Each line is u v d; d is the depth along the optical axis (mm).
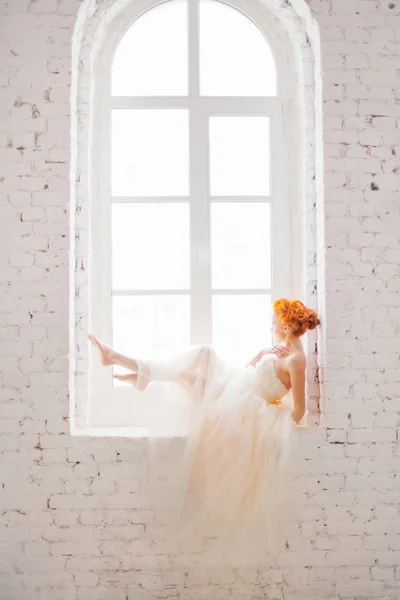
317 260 2990
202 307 3135
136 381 2791
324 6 2906
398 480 2797
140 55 3221
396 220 2871
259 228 3191
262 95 3221
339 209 2857
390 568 2781
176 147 3191
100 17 3076
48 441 2750
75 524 2738
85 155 3043
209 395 2727
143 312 3143
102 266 3117
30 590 2723
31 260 2793
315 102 3025
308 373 2951
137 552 2742
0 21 2838
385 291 2852
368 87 2893
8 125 2812
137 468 2752
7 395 2756
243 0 3195
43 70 2832
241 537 2664
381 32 2908
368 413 2809
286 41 3201
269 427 2660
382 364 2828
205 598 2744
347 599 2766
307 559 2760
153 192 3178
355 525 2777
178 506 2682
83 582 2732
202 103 3180
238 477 2613
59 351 2779
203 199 3160
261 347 3152
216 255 3174
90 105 3082
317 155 2980
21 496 2734
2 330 2771
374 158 2877
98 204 3127
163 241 3170
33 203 2803
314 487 2775
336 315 2834
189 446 2666
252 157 3201
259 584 2754
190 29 3203
